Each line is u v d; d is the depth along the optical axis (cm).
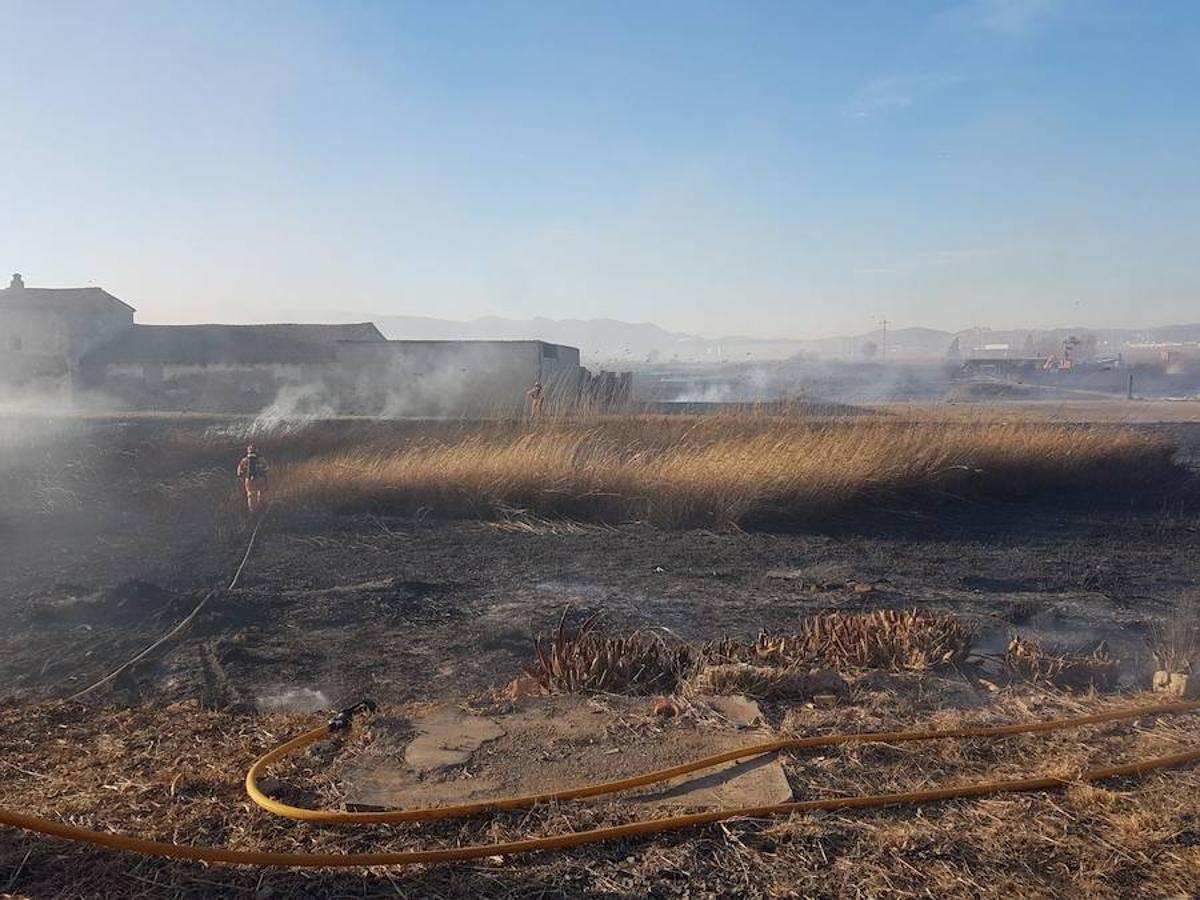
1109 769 468
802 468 1474
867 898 365
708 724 529
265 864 379
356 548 1220
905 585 1021
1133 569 1120
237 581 1010
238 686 652
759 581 1037
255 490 1429
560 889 370
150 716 573
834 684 595
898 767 476
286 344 4719
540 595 959
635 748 497
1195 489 1795
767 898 366
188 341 4859
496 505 1436
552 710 557
